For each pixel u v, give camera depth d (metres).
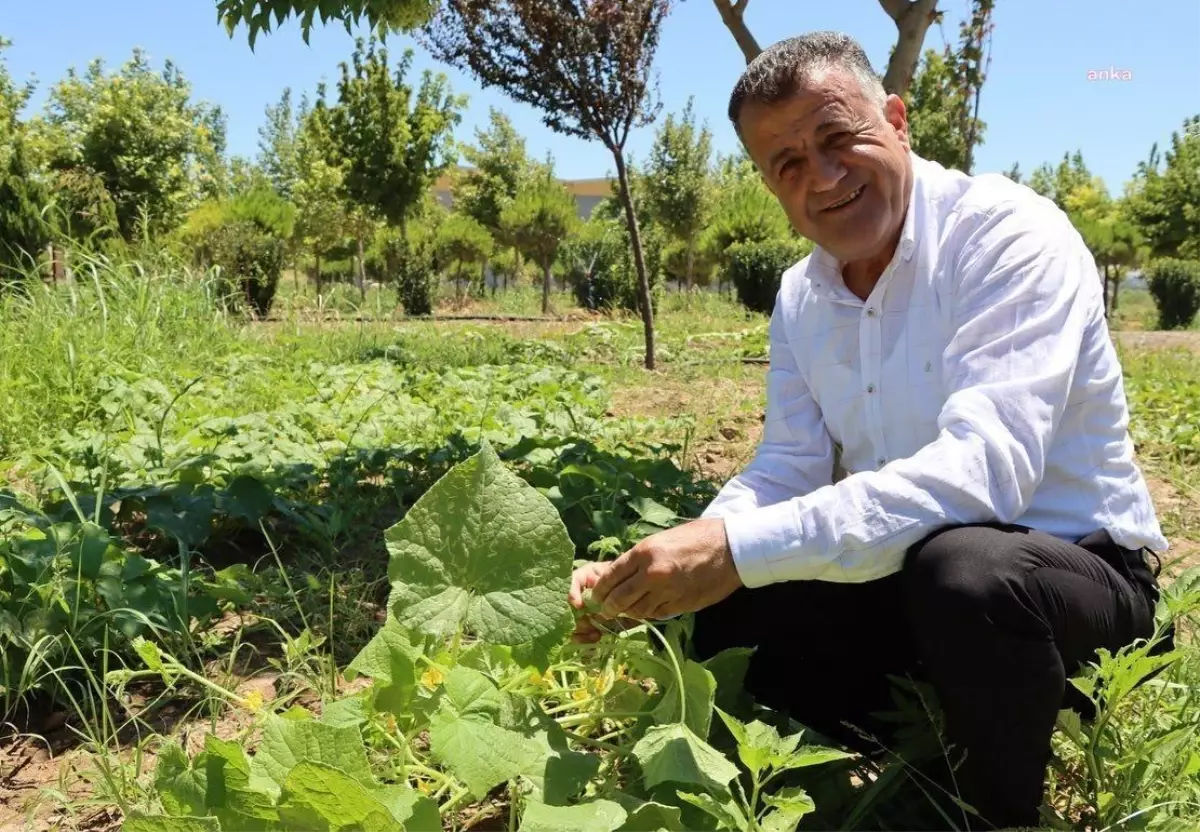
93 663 2.24
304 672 2.21
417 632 1.50
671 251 28.34
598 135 9.23
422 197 22.19
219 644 2.39
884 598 1.84
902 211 1.85
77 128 19.61
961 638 1.49
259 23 4.27
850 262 1.97
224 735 1.99
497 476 1.52
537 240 23.89
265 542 3.23
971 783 1.58
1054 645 1.49
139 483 3.28
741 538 1.61
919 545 1.58
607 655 1.91
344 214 23.00
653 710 1.69
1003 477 1.57
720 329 14.20
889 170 1.81
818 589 1.87
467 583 1.50
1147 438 5.40
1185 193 30.33
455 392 6.16
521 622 1.47
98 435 3.95
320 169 23.64
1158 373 8.37
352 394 5.80
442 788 1.61
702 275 29.08
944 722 1.65
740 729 1.43
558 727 1.56
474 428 4.73
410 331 10.98
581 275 23.95
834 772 1.72
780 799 1.38
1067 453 1.70
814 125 1.79
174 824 1.23
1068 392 1.65
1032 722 1.50
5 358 5.38
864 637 1.89
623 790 1.61
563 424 5.13
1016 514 1.59
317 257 24.28
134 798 1.72
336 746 1.31
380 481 3.94
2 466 3.80
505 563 1.50
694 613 1.95
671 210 23.08
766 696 1.97
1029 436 1.60
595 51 8.98
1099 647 1.59
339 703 1.64
